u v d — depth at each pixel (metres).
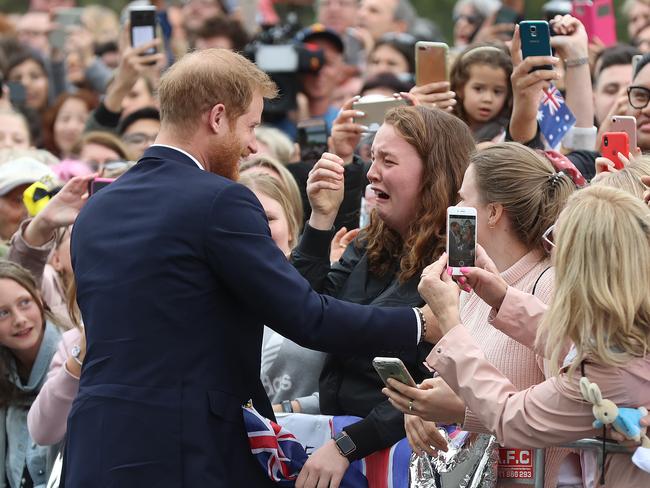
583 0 23.86
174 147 12.49
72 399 14.64
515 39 17.92
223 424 11.98
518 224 12.53
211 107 12.39
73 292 15.88
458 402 12.05
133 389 11.80
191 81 12.38
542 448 11.40
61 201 17.09
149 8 23.97
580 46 18.70
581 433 11.02
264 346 16.28
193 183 12.16
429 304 11.87
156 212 12.09
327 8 35.62
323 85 28.92
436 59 17.59
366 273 14.33
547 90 17.83
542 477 12.20
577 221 10.96
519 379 12.21
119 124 24.80
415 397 12.12
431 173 13.72
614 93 21.67
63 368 14.67
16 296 16.31
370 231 14.50
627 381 10.81
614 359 10.76
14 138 25.64
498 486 12.59
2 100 26.91
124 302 11.93
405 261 13.77
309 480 12.88
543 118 17.83
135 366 11.86
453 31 42.22
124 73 24.05
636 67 17.72
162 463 11.70
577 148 18.70
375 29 34.84
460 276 11.74
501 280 11.81
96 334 12.05
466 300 13.24
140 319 11.88
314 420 13.70
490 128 19.28
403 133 13.80
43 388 14.90
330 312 12.21
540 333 11.16
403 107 14.11
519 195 12.49
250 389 12.41
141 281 11.91
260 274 11.94
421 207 13.80
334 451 13.03
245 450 12.16
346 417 13.68
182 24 35.84
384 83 25.55
